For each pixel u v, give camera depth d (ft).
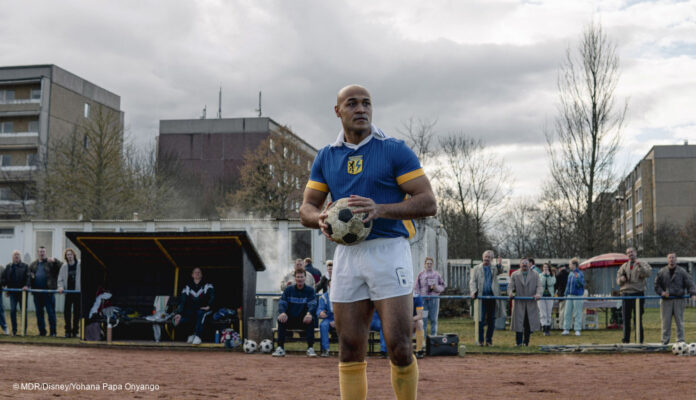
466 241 153.69
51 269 50.47
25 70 217.36
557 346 41.04
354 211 10.53
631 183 286.05
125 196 122.93
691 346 38.63
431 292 47.62
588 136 96.73
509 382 25.48
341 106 11.59
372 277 10.99
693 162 254.06
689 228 197.67
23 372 25.89
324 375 27.76
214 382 24.66
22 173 208.54
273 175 148.87
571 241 101.91
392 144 11.41
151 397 20.18
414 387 11.19
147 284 46.55
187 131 237.25
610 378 26.89
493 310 45.39
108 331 43.52
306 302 39.14
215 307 45.80
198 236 42.09
